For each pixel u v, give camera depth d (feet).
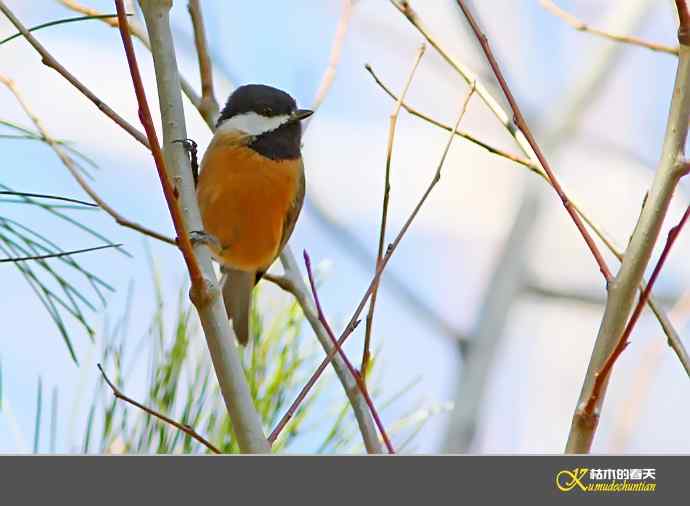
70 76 21.09
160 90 23.44
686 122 21.65
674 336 22.33
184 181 23.04
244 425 20.66
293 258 27.25
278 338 25.70
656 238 21.39
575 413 20.94
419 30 23.91
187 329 24.12
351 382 23.53
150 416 23.20
